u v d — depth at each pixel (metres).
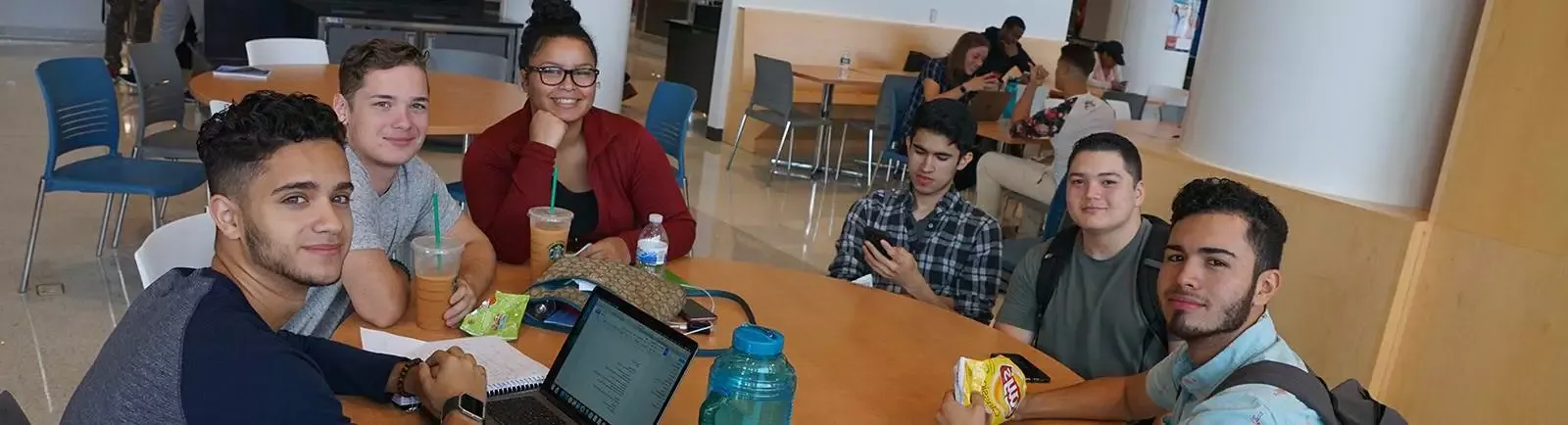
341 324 1.94
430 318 1.95
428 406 1.59
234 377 1.21
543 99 2.50
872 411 1.73
